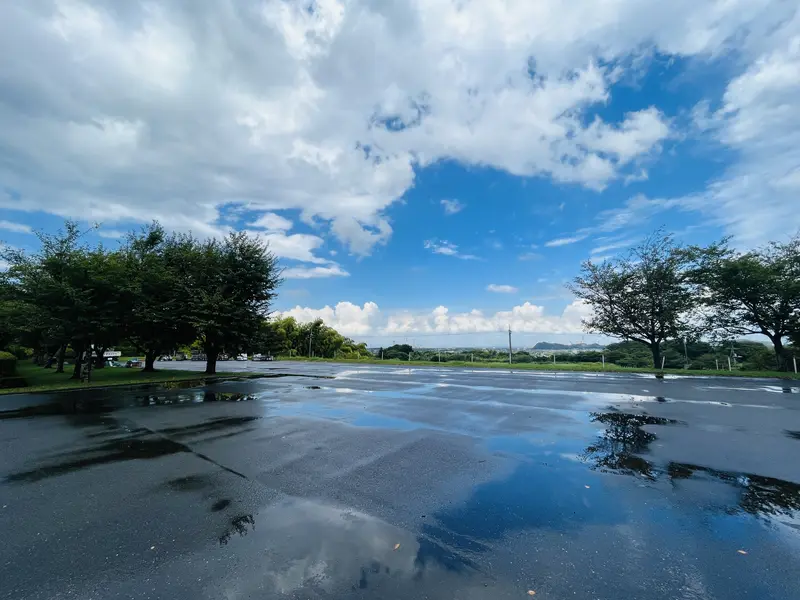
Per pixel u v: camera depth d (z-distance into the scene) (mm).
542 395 11289
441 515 3592
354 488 4258
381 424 7430
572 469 4844
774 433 6652
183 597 2445
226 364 37000
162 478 4625
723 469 4828
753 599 2406
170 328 19656
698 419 7828
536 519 3496
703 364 28203
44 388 13477
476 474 4672
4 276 17469
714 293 22141
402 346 38500
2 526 3449
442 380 15930
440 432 6777
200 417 8234
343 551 2963
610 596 2428
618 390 12430
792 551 2965
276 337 21188
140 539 3193
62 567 2805
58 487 4363
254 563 2816
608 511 3658
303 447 5895
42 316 14492
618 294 24422
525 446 5887
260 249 21078
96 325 15242
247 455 5516
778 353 20891
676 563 2803
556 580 2592
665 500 3902
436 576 2633
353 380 16078
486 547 3018
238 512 3688
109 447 5996
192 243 21438
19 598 2465
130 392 12477
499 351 33188
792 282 19609
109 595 2482
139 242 20125
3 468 5031
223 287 19547
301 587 2520
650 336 23703
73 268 14922
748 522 3436
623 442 6090
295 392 12188
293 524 3428
